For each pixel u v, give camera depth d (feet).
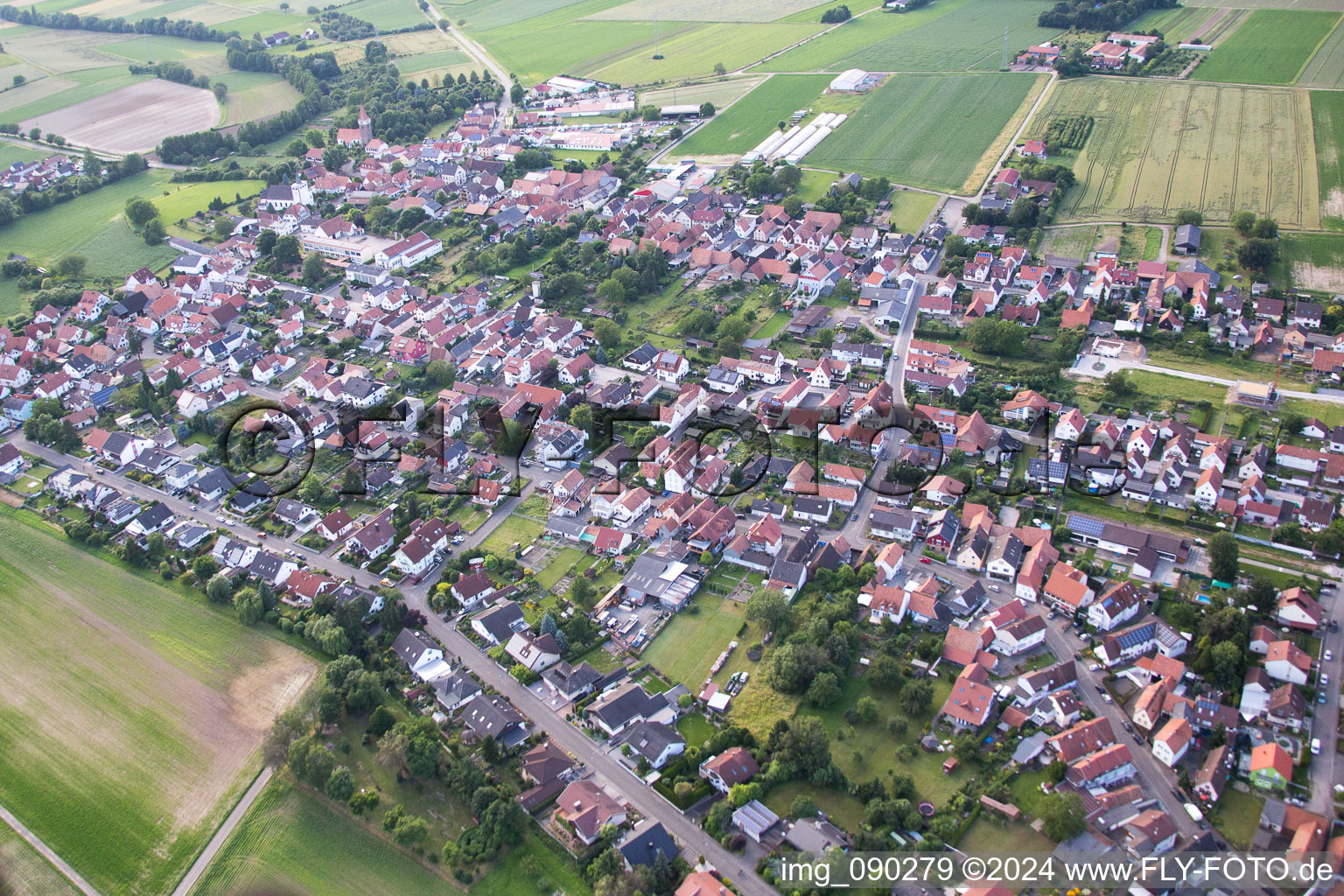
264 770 523.70
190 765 531.50
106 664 602.03
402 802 502.79
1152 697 528.22
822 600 619.26
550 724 546.67
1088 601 602.44
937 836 464.65
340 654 588.09
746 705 553.23
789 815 481.05
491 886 458.50
